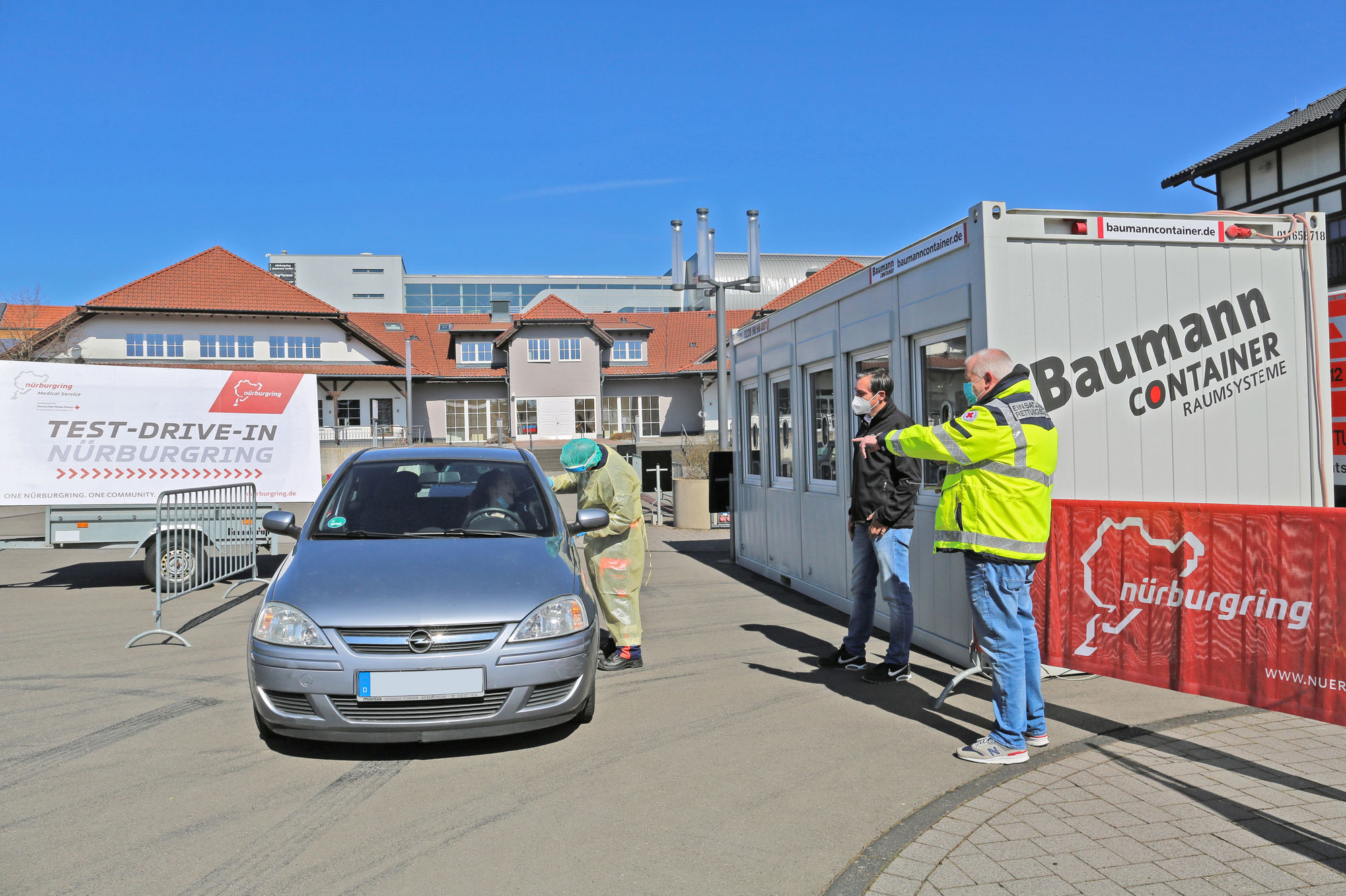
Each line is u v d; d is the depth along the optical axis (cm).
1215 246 573
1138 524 446
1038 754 424
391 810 378
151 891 310
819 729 477
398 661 414
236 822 367
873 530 549
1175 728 453
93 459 946
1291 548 384
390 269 7906
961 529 424
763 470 989
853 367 745
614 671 603
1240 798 363
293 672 415
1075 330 546
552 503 571
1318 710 376
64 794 397
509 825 362
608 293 8456
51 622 790
